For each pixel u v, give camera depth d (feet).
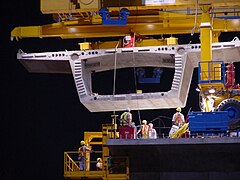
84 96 118.11
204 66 112.88
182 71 116.37
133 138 108.68
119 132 109.81
